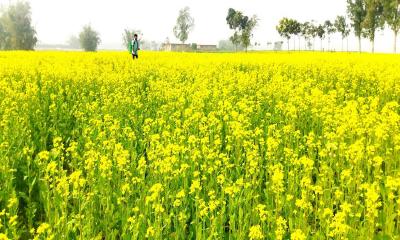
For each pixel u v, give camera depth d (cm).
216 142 869
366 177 776
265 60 2950
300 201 564
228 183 687
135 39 2986
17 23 11206
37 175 775
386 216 606
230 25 9431
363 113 1168
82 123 1112
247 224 588
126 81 1891
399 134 937
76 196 625
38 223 644
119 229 625
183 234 579
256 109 1261
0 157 792
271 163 810
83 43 13600
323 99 1303
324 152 825
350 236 544
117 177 746
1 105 1263
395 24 6950
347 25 8744
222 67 2569
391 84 1739
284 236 570
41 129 1040
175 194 664
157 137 885
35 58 2881
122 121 1167
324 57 3338
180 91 1499
